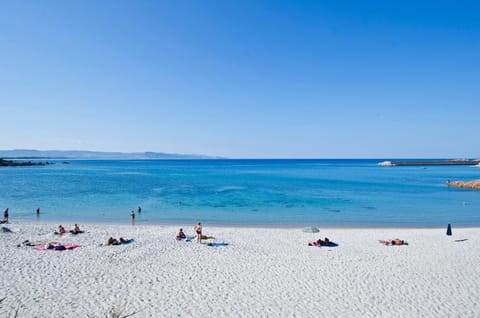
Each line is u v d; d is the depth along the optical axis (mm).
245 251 14430
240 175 73938
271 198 34844
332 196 36594
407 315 8484
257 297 9445
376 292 9930
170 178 62938
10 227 19297
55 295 9289
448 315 8508
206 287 10125
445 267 12398
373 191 41656
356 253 14352
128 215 25500
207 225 22125
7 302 8742
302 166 141625
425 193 39969
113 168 110375
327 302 9195
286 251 14578
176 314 8312
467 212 27422
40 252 13609
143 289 9875
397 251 14750
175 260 12875
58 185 47438
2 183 50000
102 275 11000
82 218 24094
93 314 8211
